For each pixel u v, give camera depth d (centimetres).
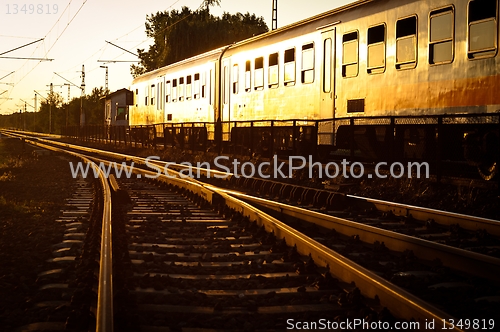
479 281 554
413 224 905
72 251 729
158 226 918
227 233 855
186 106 2794
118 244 726
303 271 602
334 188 1338
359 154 1662
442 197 1134
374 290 487
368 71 1430
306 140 1720
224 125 2344
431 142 1264
